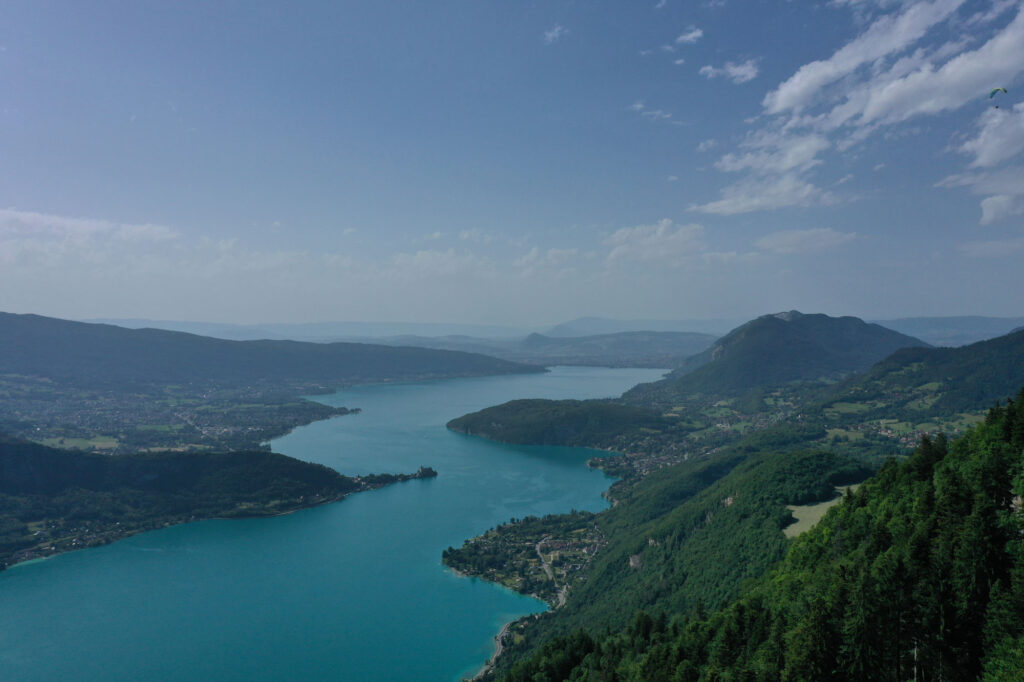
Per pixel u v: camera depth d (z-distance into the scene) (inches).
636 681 4670.3
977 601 3592.5
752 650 4205.2
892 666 3597.4
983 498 3882.9
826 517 5802.2
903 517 4448.8
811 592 4274.1
